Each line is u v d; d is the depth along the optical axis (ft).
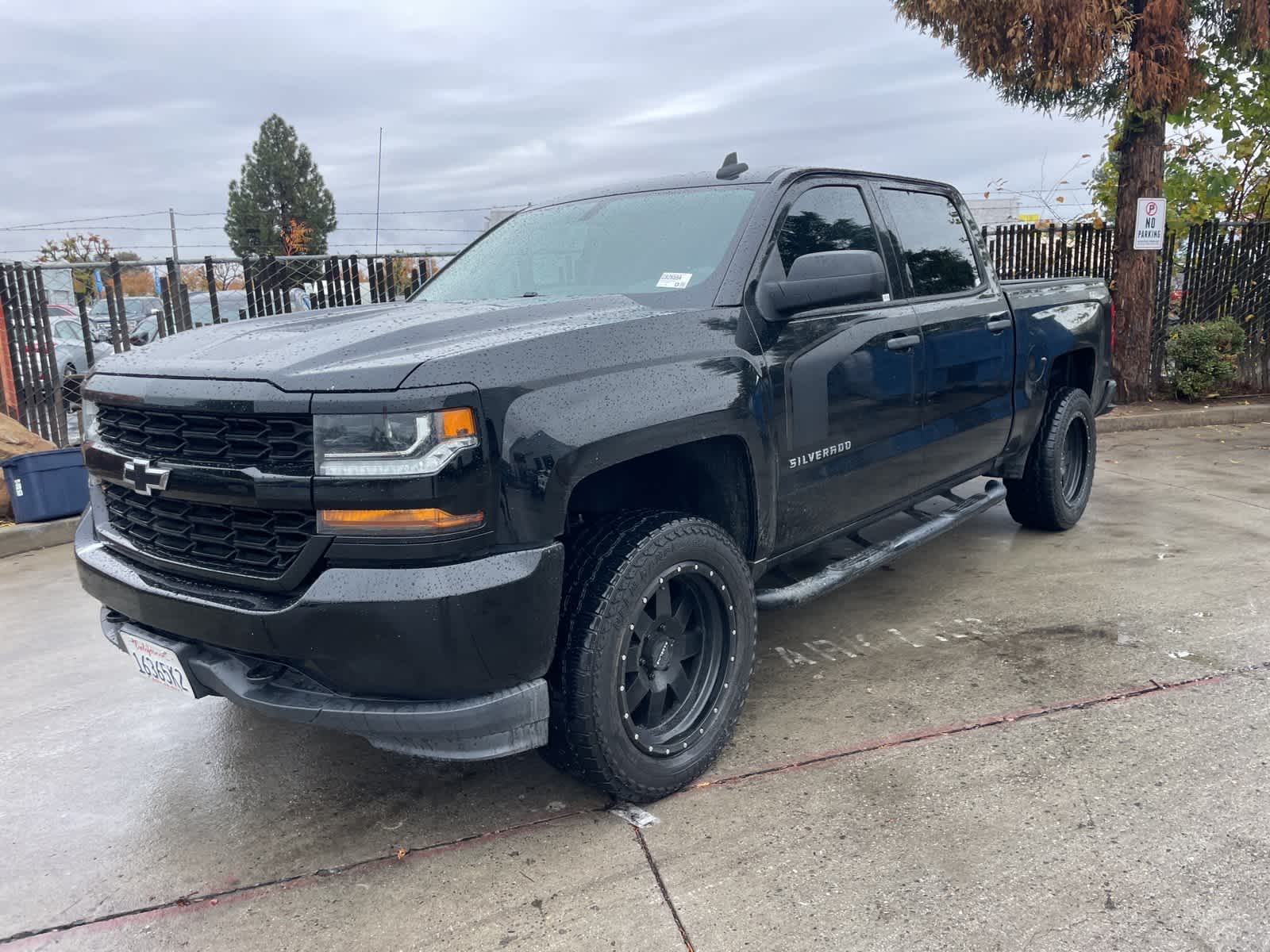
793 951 6.61
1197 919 6.70
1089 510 18.54
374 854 8.11
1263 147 32.12
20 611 15.49
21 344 24.20
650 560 8.00
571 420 7.44
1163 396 32.22
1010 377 14.39
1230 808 8.05
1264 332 33.19
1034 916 6.82
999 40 25.66
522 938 6.91
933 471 12.85
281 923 7.25
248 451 7.23
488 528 7.02
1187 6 26.27
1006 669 11.20
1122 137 29.30
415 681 6.96
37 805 9.21
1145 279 30.09
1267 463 22.43
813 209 11.03
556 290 10.60
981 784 8.68
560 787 9.12
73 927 7.34
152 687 12.07
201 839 8.52
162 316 24.90
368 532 6.84
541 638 7.27
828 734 9.82
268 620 7.06
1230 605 12.85
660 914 7.09
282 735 10.56
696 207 10.76
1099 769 8.83
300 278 25.17
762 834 8.06
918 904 7.03
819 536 10.93
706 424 8.57
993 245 30.99
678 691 8.99
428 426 6.74
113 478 8.36
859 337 10.96
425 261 26.35
